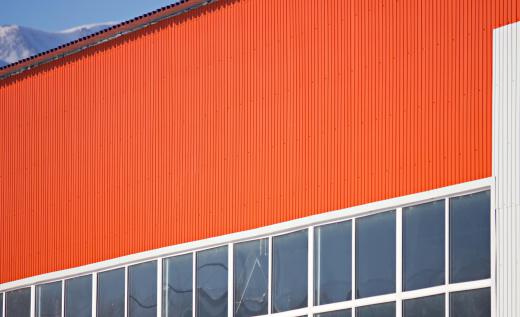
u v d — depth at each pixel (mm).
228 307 24312
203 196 25094
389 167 21969
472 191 20562
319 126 23250
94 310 26797
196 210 25172
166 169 25875
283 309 23344
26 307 28344
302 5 23859
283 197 23656
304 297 22984
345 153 22734
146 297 25844
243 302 24078
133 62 26875
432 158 21344
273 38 24297
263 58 24422
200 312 24812
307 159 23344
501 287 19812
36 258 28219
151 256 25828
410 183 21594
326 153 23031
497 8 20766
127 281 26266
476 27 21016
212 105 25219
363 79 22641
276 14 24297
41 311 28000
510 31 20328
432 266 20953
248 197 24266
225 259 24531
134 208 26359
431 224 21094
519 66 20078
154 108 26312
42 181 28391
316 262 22875
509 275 19734
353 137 22641
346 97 22875
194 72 25656
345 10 23109
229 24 25141
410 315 21141
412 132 21703
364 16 22781
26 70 29109
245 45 24781
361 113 22594
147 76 26547
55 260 27781
